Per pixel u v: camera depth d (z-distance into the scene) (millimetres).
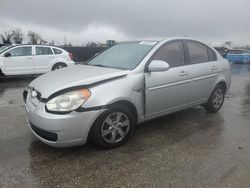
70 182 3344
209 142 4566
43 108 3801
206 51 5949
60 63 13000
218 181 3391
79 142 3879
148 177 3469
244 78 13188
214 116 6043
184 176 3496
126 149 4238
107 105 3965
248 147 4391
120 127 4250
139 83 4398
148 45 5055
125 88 4199
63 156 3971
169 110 5070
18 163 3758
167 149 4266
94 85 3984
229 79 6457
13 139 4539
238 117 6008
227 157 4027
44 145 4309
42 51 12562
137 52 4969
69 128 3730
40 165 3717
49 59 12680
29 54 12219
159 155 4059
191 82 5336
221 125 5434
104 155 4023
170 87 4902
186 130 5113
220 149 4297
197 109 6582
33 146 4277
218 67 6059
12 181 3342
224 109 6684
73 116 3730
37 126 3840
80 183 3326
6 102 7285
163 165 3768
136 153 4113
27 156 3957
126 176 3486
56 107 3725
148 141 4559
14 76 13359
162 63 4453
